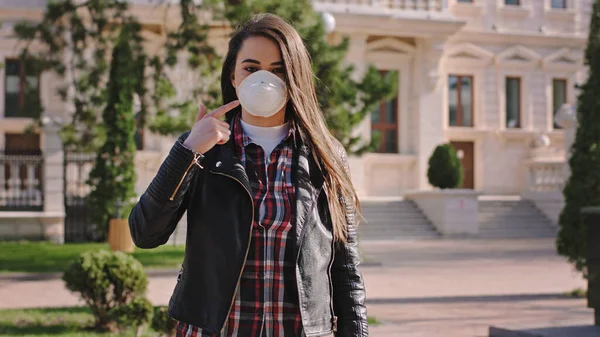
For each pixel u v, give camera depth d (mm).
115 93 18203
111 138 18281
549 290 11883
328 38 25844
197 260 2398
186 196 2447
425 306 10117
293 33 2533
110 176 18219
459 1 28609
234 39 2592
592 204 10797
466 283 12750
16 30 15133
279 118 2545
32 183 20703
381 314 9414
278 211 2420
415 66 27484
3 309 9297
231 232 2365
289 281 2393
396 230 23484
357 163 26422
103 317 7973
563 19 29812
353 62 25859
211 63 14008
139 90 14758
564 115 22453
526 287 12250
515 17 29219
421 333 8086
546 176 26984
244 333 2352
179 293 2422
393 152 27547
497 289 11977
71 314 8828
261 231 2404
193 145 2354
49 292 11234
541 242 22281
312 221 2438
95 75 15109
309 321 2363
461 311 9695
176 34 14344
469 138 28266
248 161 2482
